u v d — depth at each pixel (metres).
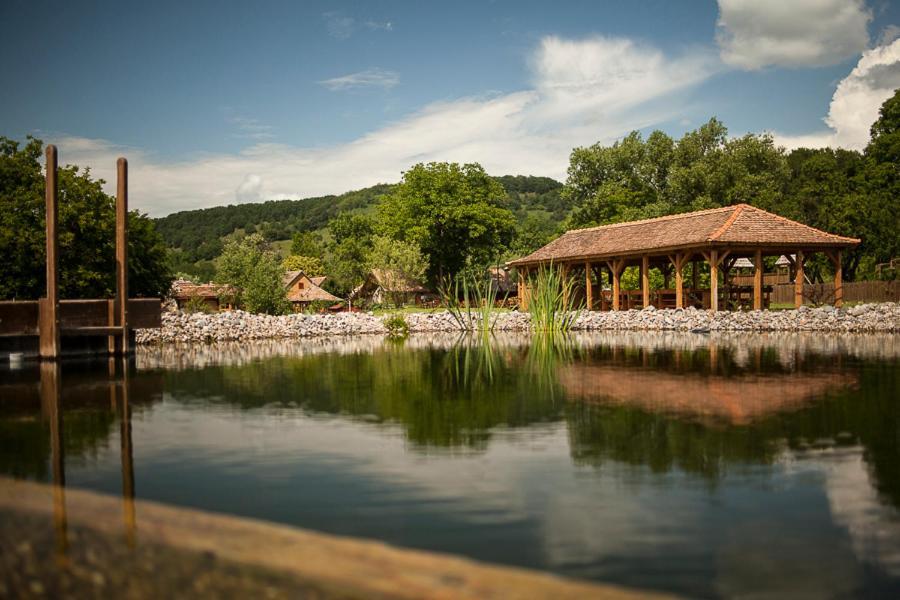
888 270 40.16
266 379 11.30
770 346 16.66
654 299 34.28
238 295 45.44
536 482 4.81
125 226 15.79
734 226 27.27
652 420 7.09
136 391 9.88
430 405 8.34
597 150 60.69
